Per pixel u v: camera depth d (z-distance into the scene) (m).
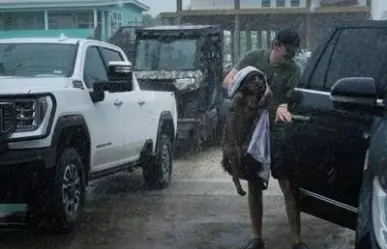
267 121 6.22
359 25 5.97
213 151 14.01
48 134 6.73
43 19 32.25
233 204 8.68
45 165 6.71
